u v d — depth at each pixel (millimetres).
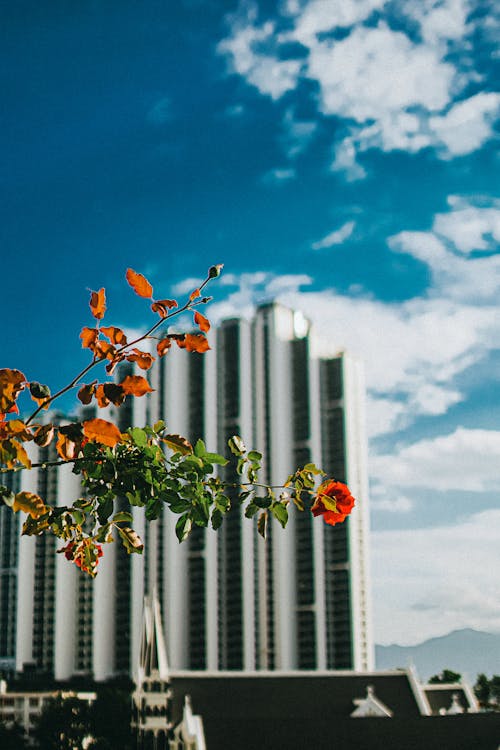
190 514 8891
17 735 168625
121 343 8516
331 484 8977
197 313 8672
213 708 160125
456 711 183250
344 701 167875
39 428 8359
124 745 158250
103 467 8750
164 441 8984
